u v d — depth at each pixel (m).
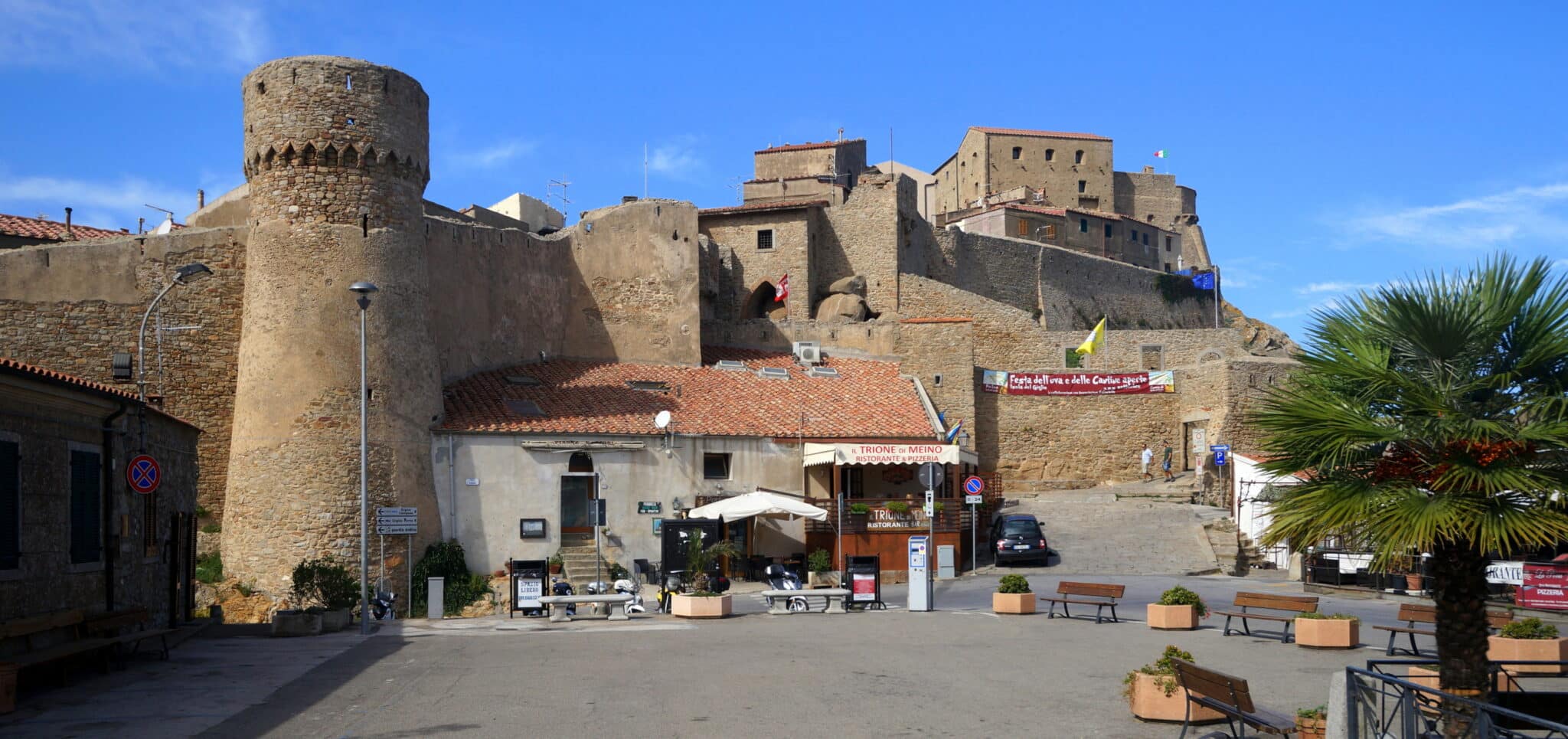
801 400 44.75
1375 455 13.05
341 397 34.19
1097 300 74.44
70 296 34.81
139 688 16.73
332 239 34.81
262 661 19.61
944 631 23.23
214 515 36.25
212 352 36.66
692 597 26.47
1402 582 30.45
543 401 40.47
